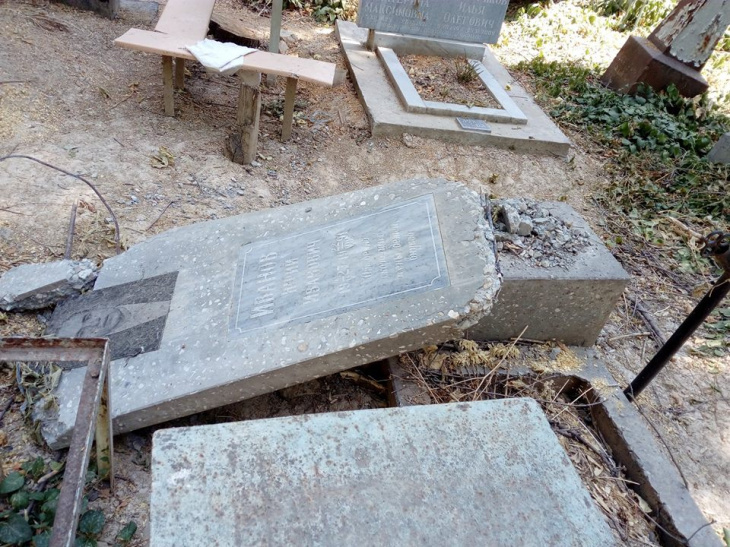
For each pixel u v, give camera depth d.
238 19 6.79
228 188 4.05
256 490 1.55
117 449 2.40
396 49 6.28
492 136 5.16
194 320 2.61
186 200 3.79
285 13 7.43
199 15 5.07
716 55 8.31
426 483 1.65
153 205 3.65
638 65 6.55
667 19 6.53
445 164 4.95
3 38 4.66
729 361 3.48
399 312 2.37
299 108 5.30
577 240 2.99
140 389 2.38
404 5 5.96
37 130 3.97
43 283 2.77
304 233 2.87
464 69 6.02
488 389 2.82
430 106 5.23
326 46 6.67
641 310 3.74
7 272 2.86
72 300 2.81
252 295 2.65
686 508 2.41
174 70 5.10
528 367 2.88
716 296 2.44
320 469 1.63
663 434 2.90
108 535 2.06
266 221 3.01
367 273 2.55
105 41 5.41
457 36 6.27
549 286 2.75
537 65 6.87
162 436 1.64
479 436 1.81
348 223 2.83
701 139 5.82
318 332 2.42
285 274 2.70
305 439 1.70
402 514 1.56
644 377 2.86
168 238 3.04
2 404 2.40
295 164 4.59
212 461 1.60
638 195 5.05
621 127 5.80
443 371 2.79
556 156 5.33
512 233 2.91
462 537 1.54
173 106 4.62
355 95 5.59
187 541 1.42
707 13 6.11
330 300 2.51
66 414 2.27
